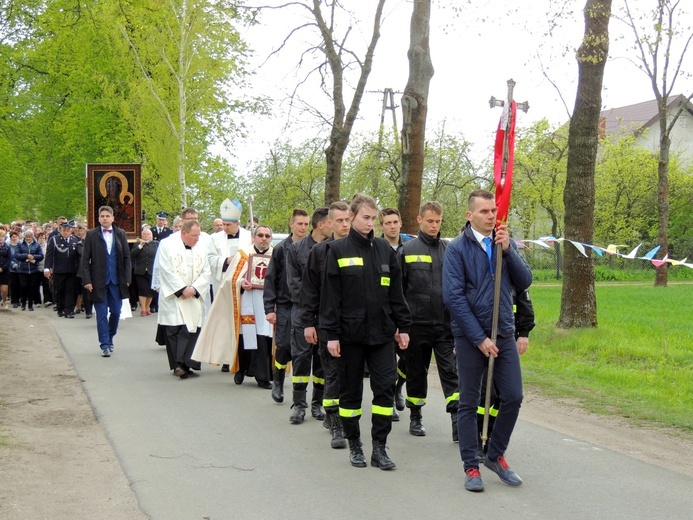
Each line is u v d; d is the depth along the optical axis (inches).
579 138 553.0
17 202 1728.6
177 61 1120.8
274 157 842.2
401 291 254.7
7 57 1254.3
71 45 1126.4
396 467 254.2
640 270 1520.7
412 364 294.5
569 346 517.7
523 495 225.1
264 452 271.7
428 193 1285.7
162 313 421.4
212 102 1148.5
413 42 581.3
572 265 561.9
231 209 470.0
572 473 247.3
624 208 1676.9
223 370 447.2
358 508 213.8
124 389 382.9
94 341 563.8
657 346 514.3
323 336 278.8
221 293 409.4
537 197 1501.0
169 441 284.5
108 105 1261.1
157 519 204.5
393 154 1159.6
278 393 358.0
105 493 224.8
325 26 668.1
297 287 323.0
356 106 677.3
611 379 418.6
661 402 362.9
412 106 580.1
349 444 258.4
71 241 743.1
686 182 1673.2
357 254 249.6
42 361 463.8
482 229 231.3
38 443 275.1
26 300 860.0
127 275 500.7
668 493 227.3
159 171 1159.6
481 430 254.8
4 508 208.8
